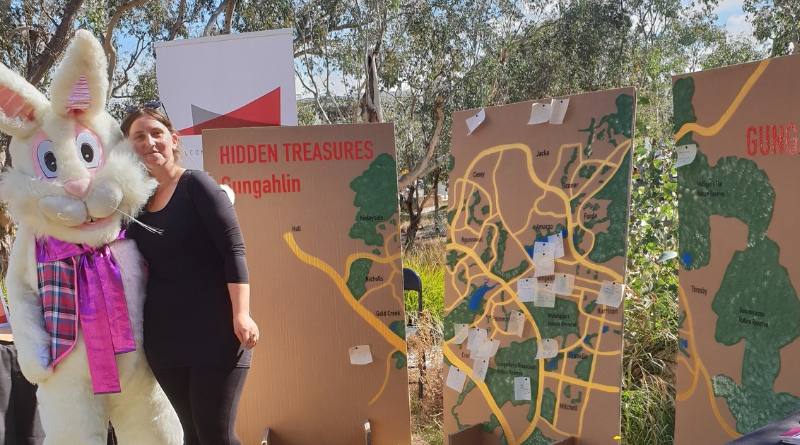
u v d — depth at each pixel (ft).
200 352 7.91
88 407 8.24
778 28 59.62
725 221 8.30
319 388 11.02
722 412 8.50
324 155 10.79
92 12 44.29
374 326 10.89
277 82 14.37
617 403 9.18
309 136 10.78
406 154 62.34
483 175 10.50
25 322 8.18
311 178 10.82
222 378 7.97
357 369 10.97
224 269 8.16
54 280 8.17
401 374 10.94
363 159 10.80
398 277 10.85
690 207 8.75
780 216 7.68
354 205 10.82
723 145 8.25
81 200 8.05
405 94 62.69
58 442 8.13
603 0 59.47
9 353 9.71
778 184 7.68
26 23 43.62
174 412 9.17
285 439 11.10
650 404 11.39
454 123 10.88
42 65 38.55
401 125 62.13
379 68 48.34
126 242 8.53
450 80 56.75
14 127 8.11
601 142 9.33
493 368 10.48
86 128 8.40
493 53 57.41
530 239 10.01
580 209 9.51
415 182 62.08
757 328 8.01
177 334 7.98
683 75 8.66
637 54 63.31
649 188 14.15
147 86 57.93
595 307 9.41
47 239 8.30
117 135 8.80
